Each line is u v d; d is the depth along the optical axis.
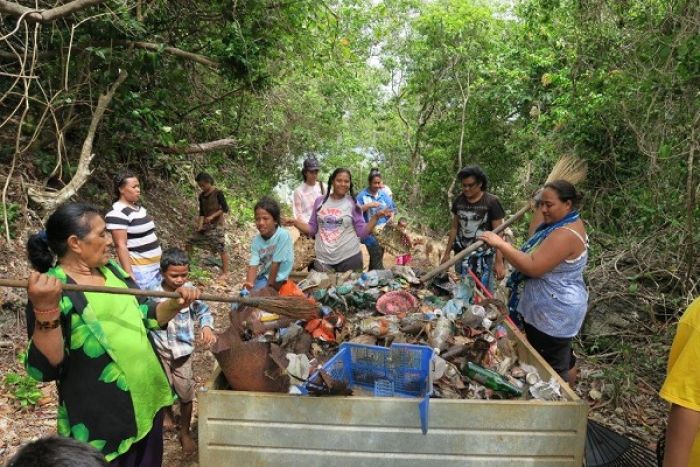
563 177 3.96
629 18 5.62
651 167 5.30
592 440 3.11
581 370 4.63
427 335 3.19
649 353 4.71
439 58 14.70
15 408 3.81
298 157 13.70
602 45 6.00
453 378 2.88
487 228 4.85
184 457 3.53
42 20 5.23
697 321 1.71
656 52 4.71
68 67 6.14
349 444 2.63
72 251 2.21
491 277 4.81
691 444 1.68
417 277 4.09
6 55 6.09
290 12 7.45
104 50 6.05
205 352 5.00
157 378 2.42
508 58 12.66
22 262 5.14
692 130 4.50
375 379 2.97
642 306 5.31
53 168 6.46
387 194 6.97
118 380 2.24
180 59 7.75
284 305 2.63
